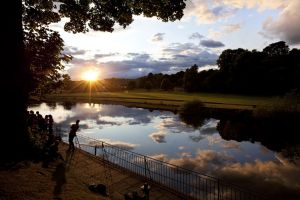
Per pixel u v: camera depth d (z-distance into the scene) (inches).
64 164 521.3
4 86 463.2
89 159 607.8
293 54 3676.2
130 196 379.2
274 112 1513.3
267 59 3713.1
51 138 588.7
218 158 914.7
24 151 474.3
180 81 6195.9
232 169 789.2
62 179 407.5
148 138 1272.1
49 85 861.2
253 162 864.9
